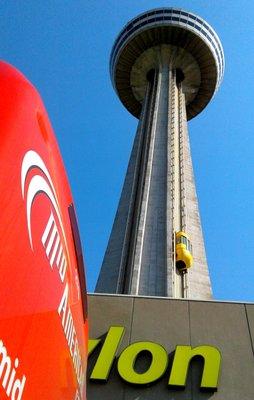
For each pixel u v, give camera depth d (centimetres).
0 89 564
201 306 2200
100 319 2108
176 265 5072
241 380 1872
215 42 9156
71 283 732
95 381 1852
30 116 613
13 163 507
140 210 5719
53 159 712
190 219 5978
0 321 420
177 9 9112
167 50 9056
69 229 769
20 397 467
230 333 2075
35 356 513
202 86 9375
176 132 7131
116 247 5466
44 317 554
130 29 9156
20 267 480
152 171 6288
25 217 519
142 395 1814
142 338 2039
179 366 1894
